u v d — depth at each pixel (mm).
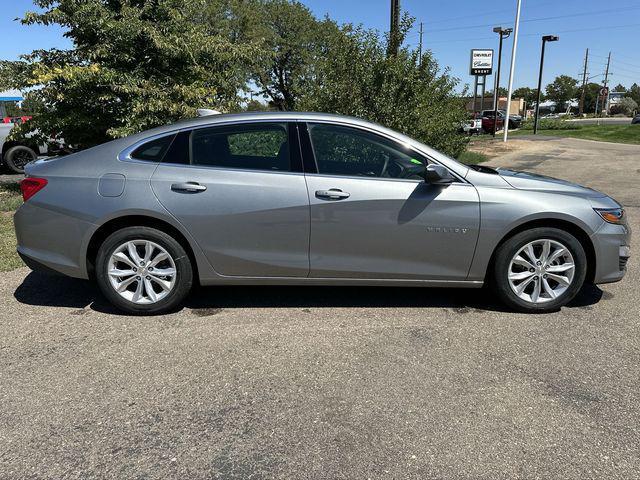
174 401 3002
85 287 4836
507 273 4141
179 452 2568
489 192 4031
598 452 2551
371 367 3375
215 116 4184
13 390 3113
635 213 8164
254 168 4051
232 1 24031
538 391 3084
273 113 4184
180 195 3971
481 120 39062
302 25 26875
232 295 4656
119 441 2652
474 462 2482
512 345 3670
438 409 2910
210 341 3746
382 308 4352
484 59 31812
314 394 3068
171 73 8781
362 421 2809
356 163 4078
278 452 2564
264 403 2982
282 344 3699
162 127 4188
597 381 3191
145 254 4094
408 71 8445
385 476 2395
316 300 4535
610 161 15977
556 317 4160
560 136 29078
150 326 4000
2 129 12133
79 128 8594
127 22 7871
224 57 9211
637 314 4219
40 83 7684
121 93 8188
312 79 9281
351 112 8406
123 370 3344
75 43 8516
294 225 3992
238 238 4016
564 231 4098
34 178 4125
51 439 2664
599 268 4168
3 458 2520
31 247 4156
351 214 3973
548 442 2627
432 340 3754
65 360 3475
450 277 4133
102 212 3986
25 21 7711
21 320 4105
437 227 4008
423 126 8758
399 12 9477
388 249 4043
